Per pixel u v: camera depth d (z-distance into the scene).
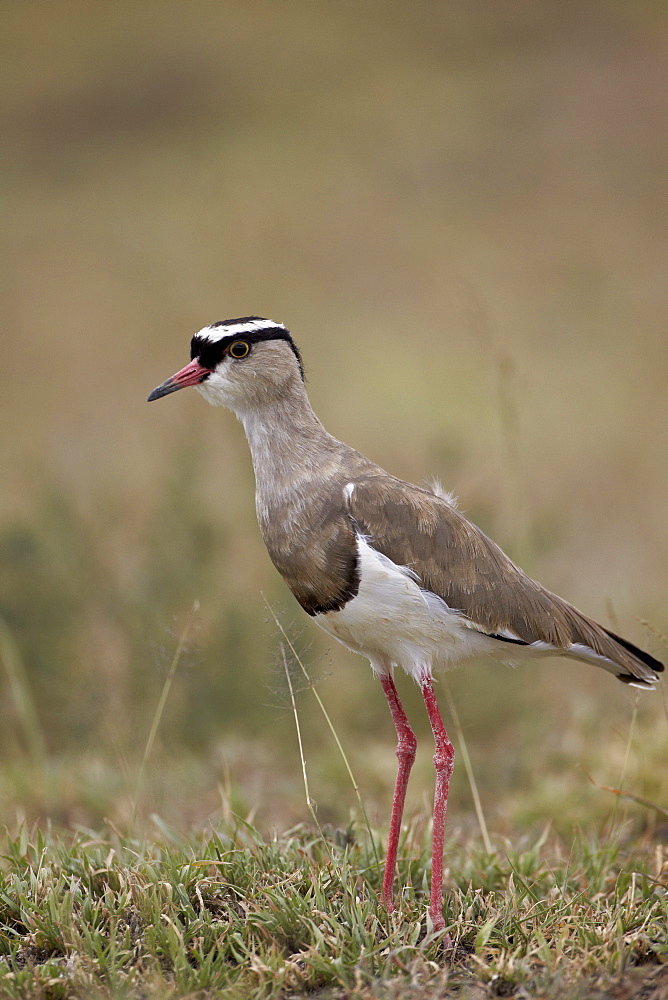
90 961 6.47
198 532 12.72
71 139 40.97
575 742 11.42
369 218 33.06
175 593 12.30
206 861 7.34
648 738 10.68
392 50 47.69
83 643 12.19
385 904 7.38
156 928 6.70
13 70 46.59
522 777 10.98
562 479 19.23
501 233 31.52
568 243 30.69
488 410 21.80
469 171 35.72
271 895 6.98
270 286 29.19
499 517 14.33
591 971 6.39
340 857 7.79
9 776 10.59
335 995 6.27
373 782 11.02
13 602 12.28
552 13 48.34
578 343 25.36
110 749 10.88
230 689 11.95
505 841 8.78
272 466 8.05
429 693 7.70
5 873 7.73
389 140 38.12
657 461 20.09
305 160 37.47
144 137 40.94
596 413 22.12
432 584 7.63
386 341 25.89
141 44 48.66
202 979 6.27
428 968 6.53
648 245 30.22
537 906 7.20
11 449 20.48
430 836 8.73
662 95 38.91
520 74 42.69
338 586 7.67
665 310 26.81
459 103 41.06
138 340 26.61
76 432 21.56
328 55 47.62
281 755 11.75
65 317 28.17
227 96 43.78
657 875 7.86
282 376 8.09
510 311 26.89
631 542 16.67
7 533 12.77
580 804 9.91
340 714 12.31
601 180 34.19
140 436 20.56
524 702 12.12
